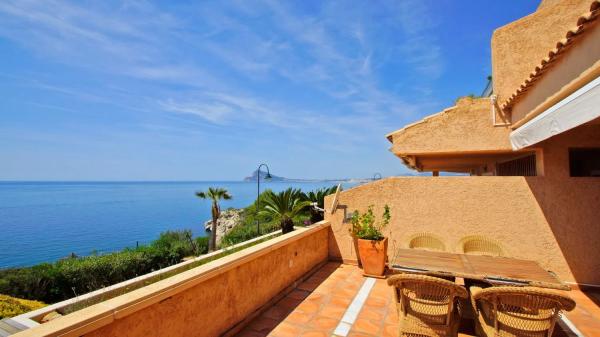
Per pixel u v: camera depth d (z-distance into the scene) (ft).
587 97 9.66
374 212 25.32
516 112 20.70
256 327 15.08
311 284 21.18
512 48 22.84
